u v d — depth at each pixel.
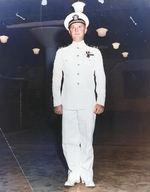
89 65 3.01
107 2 8.37
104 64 17.86
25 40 13.70
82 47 3.06
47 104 11.55
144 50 15.46
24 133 8.12
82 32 3.04
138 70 18.20
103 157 4.54
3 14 9.41
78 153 3.15
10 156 4.74
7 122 8.49
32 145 5.91
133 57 17.38
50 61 11.40
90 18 9.56
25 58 16.75
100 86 3.03
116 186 3.05
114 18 9.52
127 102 18.34
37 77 19.22
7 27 10.34
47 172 3.69
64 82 3.09
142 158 4.41
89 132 3.03
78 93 2.99
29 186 3.10
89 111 3.00
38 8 8.66
